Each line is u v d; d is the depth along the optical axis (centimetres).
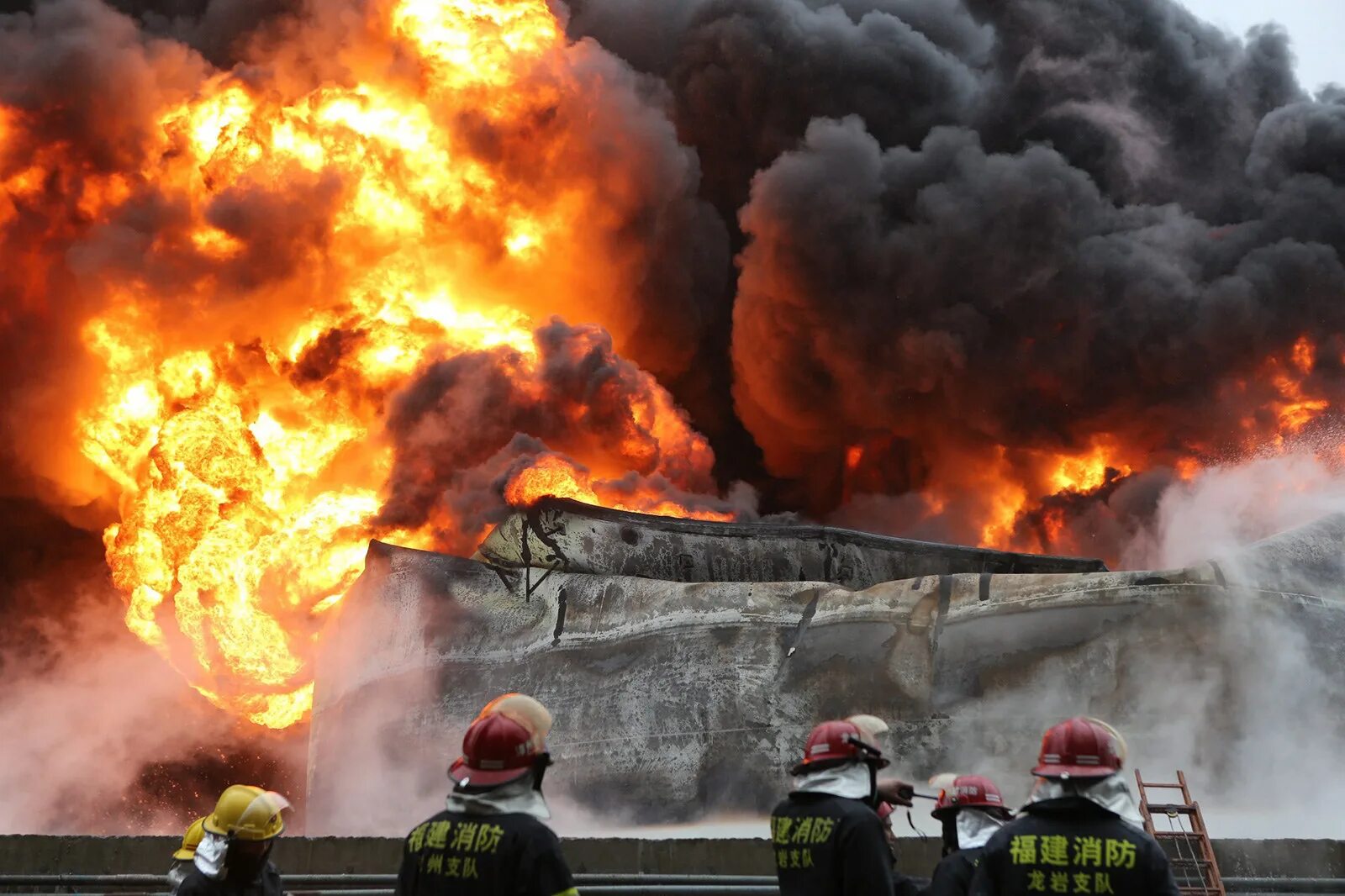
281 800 542
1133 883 417
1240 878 1040
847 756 496
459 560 1892
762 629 1695
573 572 1878
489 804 422
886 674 1636
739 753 1620
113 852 1015
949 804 611
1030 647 1614
